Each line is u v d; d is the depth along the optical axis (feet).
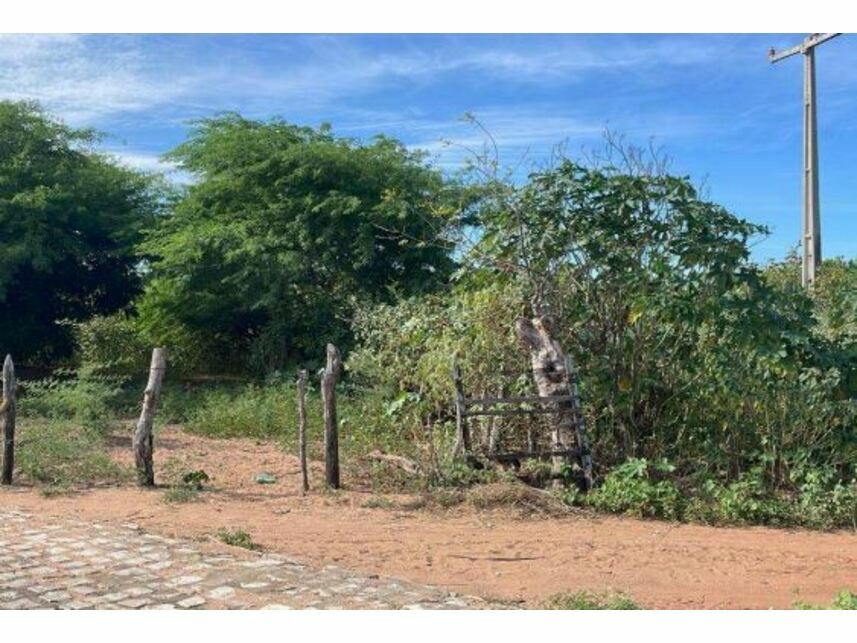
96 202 69.00
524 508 27.27
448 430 32.78
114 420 43.55
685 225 31.58
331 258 63.46
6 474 30.01
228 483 30.89
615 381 31.86
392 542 23.22
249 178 65.87
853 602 17.34
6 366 30.45
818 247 58.85
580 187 32.63
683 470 31.01
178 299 68.74
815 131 59.62
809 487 27.68
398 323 42.22
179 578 18.53
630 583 20.12
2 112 66.23
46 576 18.51
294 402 46.06
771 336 30.19
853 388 30.42
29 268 66.64
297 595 17.60
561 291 32.86
